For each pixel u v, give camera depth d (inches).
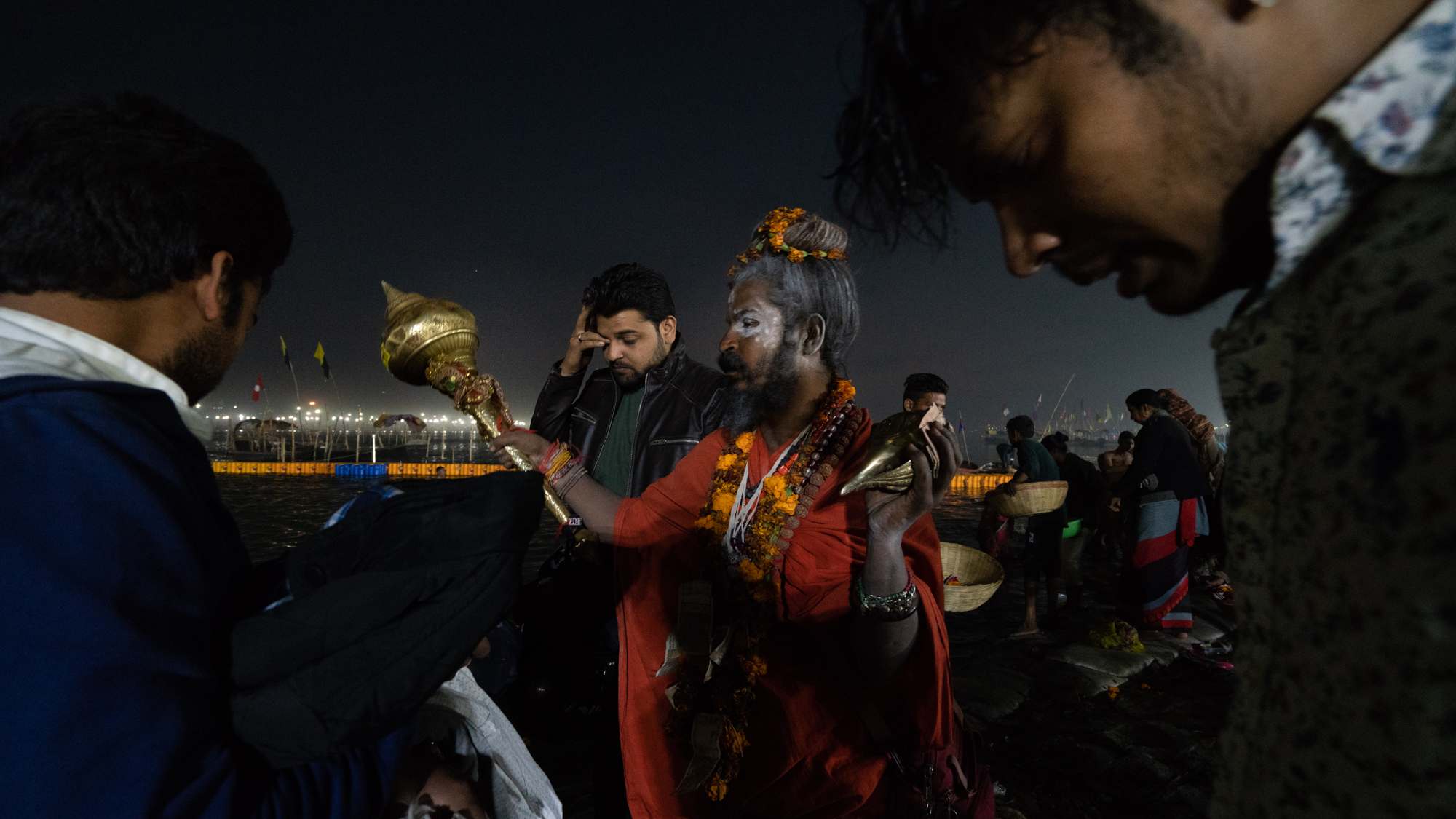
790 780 55.7
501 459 65.1
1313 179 15.9
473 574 29.9
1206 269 19.5
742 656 53.0
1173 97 17.0
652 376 90.4
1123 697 151.3
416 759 43.3
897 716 52.5
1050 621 211.9
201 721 25.0
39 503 22.7
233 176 32.3
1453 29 14.3
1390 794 13.0
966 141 20.2
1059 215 20.2
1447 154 14.0
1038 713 142.4
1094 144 17.8
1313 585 15.5
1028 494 183.8
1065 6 17.2
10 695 21.3
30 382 25.0
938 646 48.4
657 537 62.2
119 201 28.5
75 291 29.0
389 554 30.8
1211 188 17.7
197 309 32.5
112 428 25.5
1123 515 197.2
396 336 60.9
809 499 53.1
